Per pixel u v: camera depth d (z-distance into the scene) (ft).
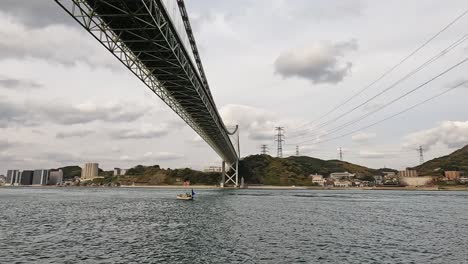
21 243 92.43
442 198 376.07
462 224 142.10
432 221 152.56
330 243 93.71
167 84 187.21
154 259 73.82
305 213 179.73
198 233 107.76
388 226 132.87
